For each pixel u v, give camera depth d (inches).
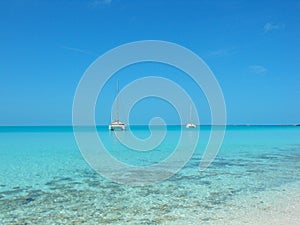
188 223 329.4
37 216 354.9
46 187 504.1
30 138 1859.0
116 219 344.2
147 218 346.9
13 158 881.5
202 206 392.8
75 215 358.3
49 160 838.5
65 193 462.3
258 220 336.5
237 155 938.1
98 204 404.5
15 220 341.7
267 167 702.5
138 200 423.2
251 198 430.6
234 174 614.5
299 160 817.5
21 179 573.9
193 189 486.9
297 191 470.0
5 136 2122.3
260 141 1541.6
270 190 477.7
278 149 1122.0
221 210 374.9
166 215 357.4
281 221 332.8
